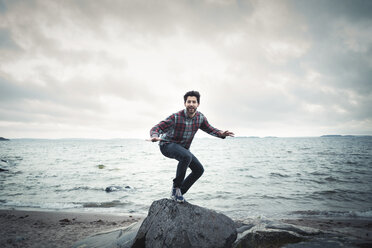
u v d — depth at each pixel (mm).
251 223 3986
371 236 4297
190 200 8180
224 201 8008
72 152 45250
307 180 12008
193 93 3254
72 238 4438
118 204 7898
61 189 10359
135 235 3723
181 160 3262
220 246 3076
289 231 3488
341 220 5789
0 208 7270
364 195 8656
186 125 3348
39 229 5055
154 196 9078
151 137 3059
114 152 46312
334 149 47156
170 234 3016
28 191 9938
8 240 4250
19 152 43969
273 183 11312
